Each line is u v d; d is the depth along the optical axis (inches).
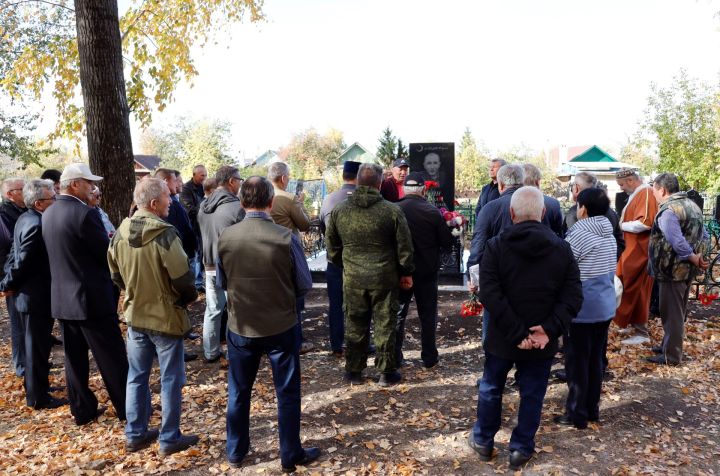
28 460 141.1
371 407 168.9
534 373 130.6
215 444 147.7
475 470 133.3
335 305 213.9
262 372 198.8
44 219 148.9
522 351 126.3
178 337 140.9
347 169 206.8
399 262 173.9
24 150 800.3
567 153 1851.6
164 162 2256.4
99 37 287.7
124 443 148.4
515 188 167.6
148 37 474.9
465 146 1831.9
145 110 478.0
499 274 127.5
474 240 171.9
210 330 205.5
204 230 198.5
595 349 152.1
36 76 462.6
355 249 177.0
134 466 136.5
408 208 187.8
